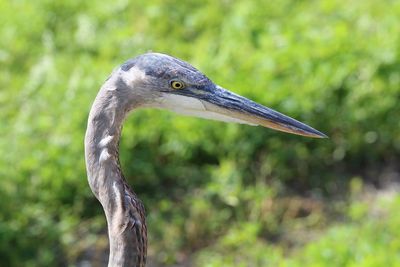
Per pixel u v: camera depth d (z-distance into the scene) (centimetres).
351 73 1362
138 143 1313
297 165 1323
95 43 1534
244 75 1365
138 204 698
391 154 1361
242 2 1569
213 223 1221
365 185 1322
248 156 1309
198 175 1306
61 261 1166
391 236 1154
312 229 1235
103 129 693
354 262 1075
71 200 1238
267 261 1146
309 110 1320
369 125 1351
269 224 1233
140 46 1472
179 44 1486
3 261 1143
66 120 1273
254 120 732
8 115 1341
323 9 1510
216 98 725
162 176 1306
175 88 711
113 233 684
